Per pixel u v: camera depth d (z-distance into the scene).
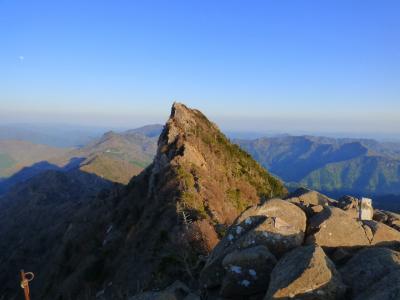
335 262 14.12
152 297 14.60
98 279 65.00
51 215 175.12
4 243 168.25
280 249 14.63
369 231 15.39
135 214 79.69
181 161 79.94
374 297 10.58
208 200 67.88
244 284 13.72
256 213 15.97
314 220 15.86
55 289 78.38
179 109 104.81
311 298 11.27
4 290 110.56
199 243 45.75
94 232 90.69
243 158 109.81
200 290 15.50
